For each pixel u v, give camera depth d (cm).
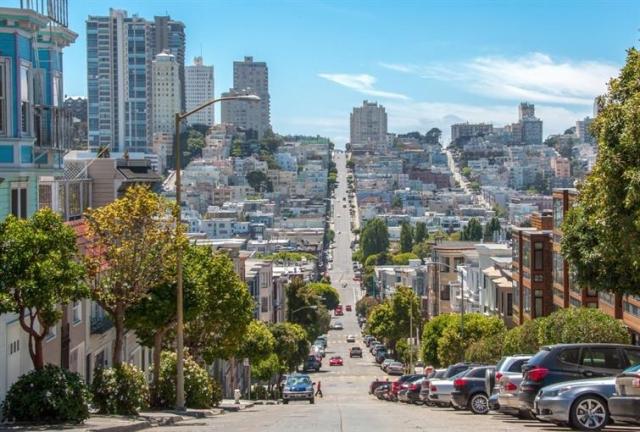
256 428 2456
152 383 3700
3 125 2722
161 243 3173
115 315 3186
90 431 2250
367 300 19775
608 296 5316
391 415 3228
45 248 2391
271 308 10688
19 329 3064
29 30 2798
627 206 2559
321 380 10100
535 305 6550
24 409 2453
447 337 7481
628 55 2795
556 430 2181
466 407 3372
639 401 1936
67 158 4709
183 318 3597
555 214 6253
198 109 3416
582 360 2378
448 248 11156
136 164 5138
